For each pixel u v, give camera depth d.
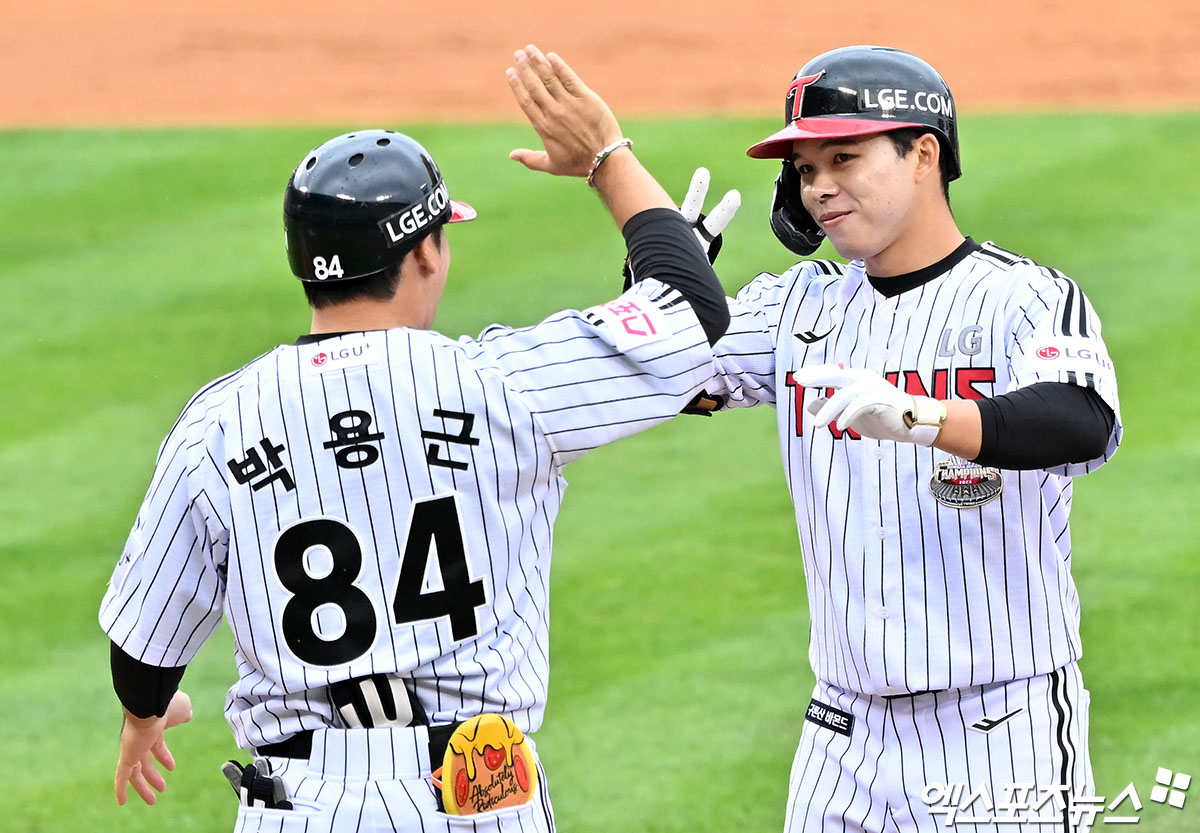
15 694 22.52
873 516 11.47
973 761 11.58
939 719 11.64
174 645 10.01
